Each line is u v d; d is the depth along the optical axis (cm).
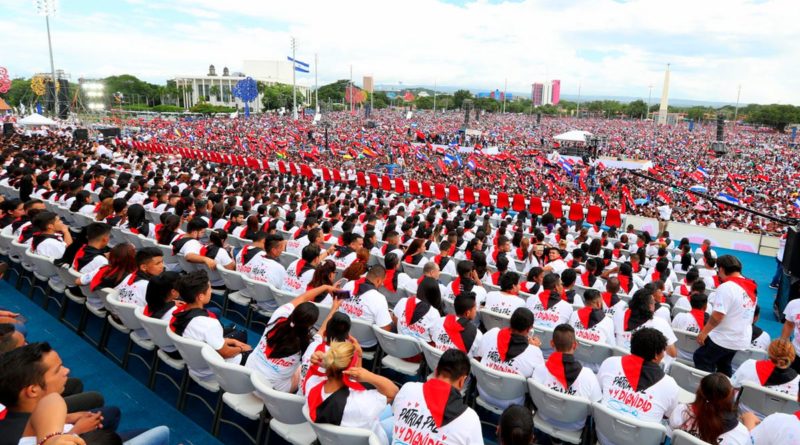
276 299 765
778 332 1239
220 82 19988
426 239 1352
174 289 598
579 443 533
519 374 566
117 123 8069
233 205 1597
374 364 704
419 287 710
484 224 1741
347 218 1562
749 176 7031
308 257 822
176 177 2412
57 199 1413
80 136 4816
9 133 4709
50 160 2305
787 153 11294
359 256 834
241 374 480
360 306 690
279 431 478
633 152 9600
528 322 568
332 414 393
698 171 5831
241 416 601
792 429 389
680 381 644
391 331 735
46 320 812
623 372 505
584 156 5044
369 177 3450
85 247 759
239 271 888
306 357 475
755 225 3045
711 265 1345
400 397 391
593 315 709
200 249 916
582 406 502
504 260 986
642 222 2441
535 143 10019
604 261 1312
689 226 2342
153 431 419
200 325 539
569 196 3931
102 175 2016
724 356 712
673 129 18188
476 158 5834
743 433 427
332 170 3488
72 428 389
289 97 19338
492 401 585
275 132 7688
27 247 845
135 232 1080
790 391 557
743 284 687
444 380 394
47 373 358
